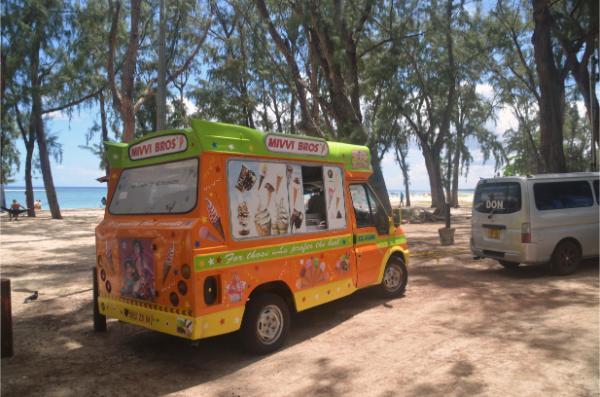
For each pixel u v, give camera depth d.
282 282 5.81
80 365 5.37
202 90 25.97
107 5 21.45
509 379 4.60
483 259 11.89
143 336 6.45
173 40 21.41
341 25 14.07
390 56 18.44
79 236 19.95
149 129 26.36
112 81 17.70
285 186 5.96
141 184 5.78
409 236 18.33
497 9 22.56
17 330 6.75
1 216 33.41
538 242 8.92
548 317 6.57
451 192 46.22
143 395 4.55
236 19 20.73
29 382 4.88
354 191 7.36
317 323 6.77
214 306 4.95
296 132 28.28
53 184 30.98
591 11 16.44
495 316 6.73
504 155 35.88
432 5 18.38
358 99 15.26
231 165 5.32
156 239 5.16
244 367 5.21
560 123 17.03
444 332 6.11
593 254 9.55
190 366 5.29
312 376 4.89
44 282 10.16
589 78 18.33
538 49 17.03
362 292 8.50
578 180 9.59
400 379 4.71
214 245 5.01
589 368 4.80
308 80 20.72
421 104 26.77
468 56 24.89
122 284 5.64
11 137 33.16
